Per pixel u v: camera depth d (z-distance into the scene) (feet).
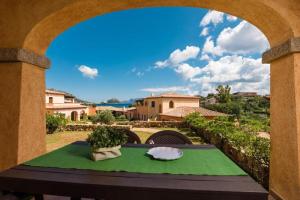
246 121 29.50
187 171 5.57
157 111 98.27
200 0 10.55
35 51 11.12
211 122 32.50
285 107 9.37
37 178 5.05
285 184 9.36
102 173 5.40
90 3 10.19
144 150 7.87
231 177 5.16
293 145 8.78
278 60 9.98
